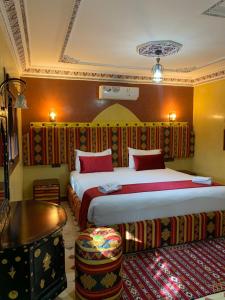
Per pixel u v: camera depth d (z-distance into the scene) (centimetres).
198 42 312
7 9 215
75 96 463
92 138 471
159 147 514
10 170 264
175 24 259
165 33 283
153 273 237
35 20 248
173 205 288
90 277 192
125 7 224
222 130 455
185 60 395
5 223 172
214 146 476
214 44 320
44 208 204
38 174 453
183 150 531
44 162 446
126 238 266
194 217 292
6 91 243
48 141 446
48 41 307
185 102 535
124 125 496
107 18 245
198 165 527
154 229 276
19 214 190
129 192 290
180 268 245
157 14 236
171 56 372
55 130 450
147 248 276
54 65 426
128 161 491
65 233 320
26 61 389
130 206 272
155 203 280
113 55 368
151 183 336
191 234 292
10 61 287
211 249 282
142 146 502
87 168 423
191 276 232
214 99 473
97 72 466
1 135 212
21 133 432
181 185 324
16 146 338
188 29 272
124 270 241
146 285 219
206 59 389
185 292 210
